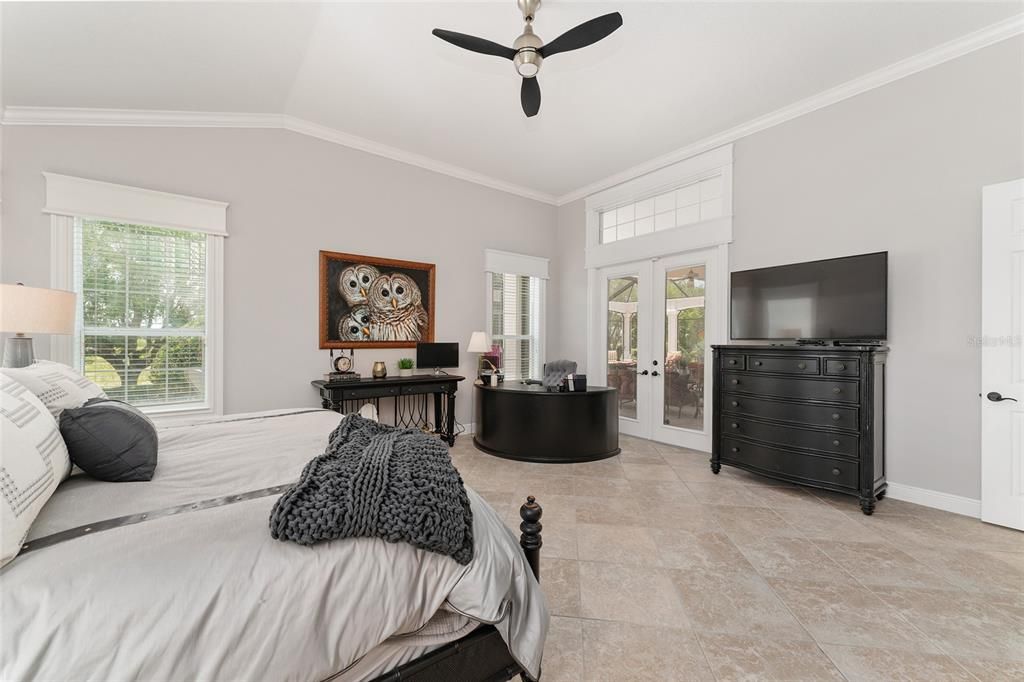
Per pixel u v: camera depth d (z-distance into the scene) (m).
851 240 3.12
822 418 2.83
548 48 2.12
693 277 4.27
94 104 2.93
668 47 2.69
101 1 2.06
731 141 3.85
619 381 5.06
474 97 3.30
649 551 2.20
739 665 1.43
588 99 3.31
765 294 3.41
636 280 4.86
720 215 3.98
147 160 3.17
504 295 5.35
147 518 0.97
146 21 2.24
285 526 0.92
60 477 1.12
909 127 2.86
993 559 2.11
